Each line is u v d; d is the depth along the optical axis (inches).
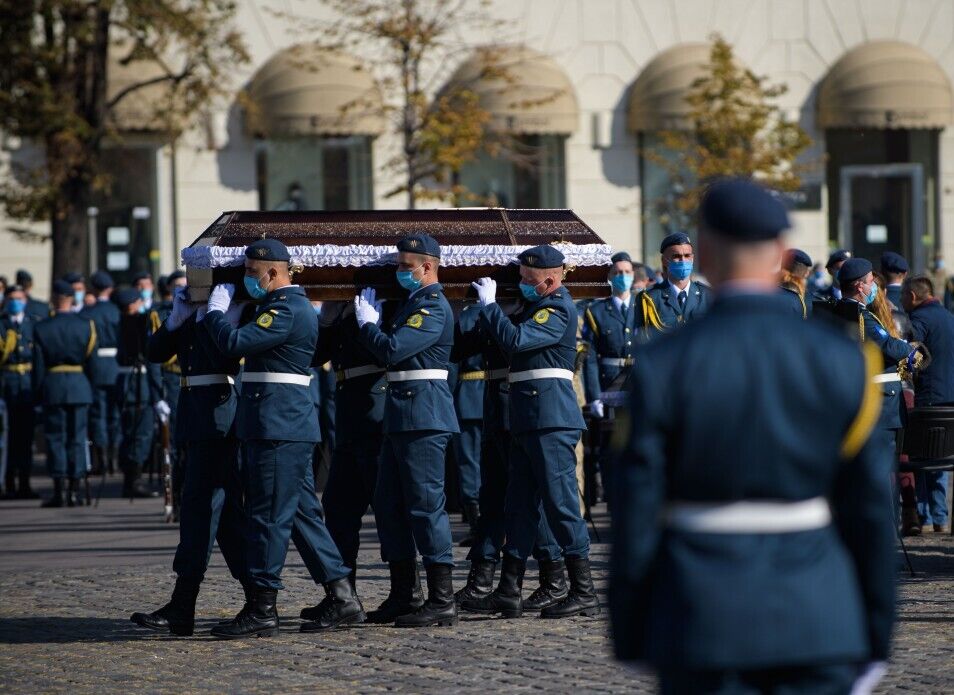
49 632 1007.6
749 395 406.6
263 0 3002.0
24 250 2940.5
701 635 398.6
